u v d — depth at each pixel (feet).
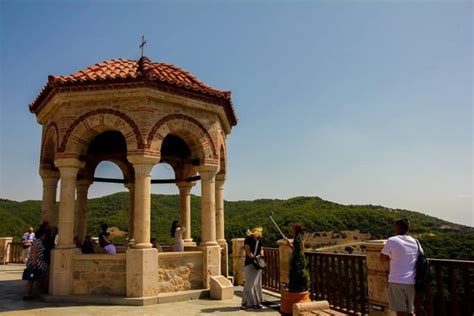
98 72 35.91
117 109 33.01
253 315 26.17
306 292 25.20
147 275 30.53
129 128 32.50
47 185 38.58
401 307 18.07
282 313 25.39
